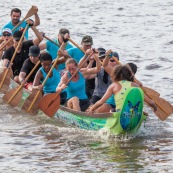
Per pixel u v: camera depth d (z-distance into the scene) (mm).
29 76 36969
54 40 41000
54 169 27109
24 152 29359
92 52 33812
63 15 78625
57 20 74500
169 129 33125
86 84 35938
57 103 33969
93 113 31922
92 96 34344
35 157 28672
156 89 41750
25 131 32781
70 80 33781
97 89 34156
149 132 32500
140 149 29766
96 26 70438
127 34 65188
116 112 30922
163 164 27641
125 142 30859
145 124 33938
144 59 52281
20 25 46000
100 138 31484
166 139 31359
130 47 57969
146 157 28609
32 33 65125
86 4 89312
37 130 32969
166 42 60125
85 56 35812
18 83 38750
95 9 84500
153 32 66375
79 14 79688
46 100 34156
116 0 94312
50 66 35969
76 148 29953
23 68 37594
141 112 31484
